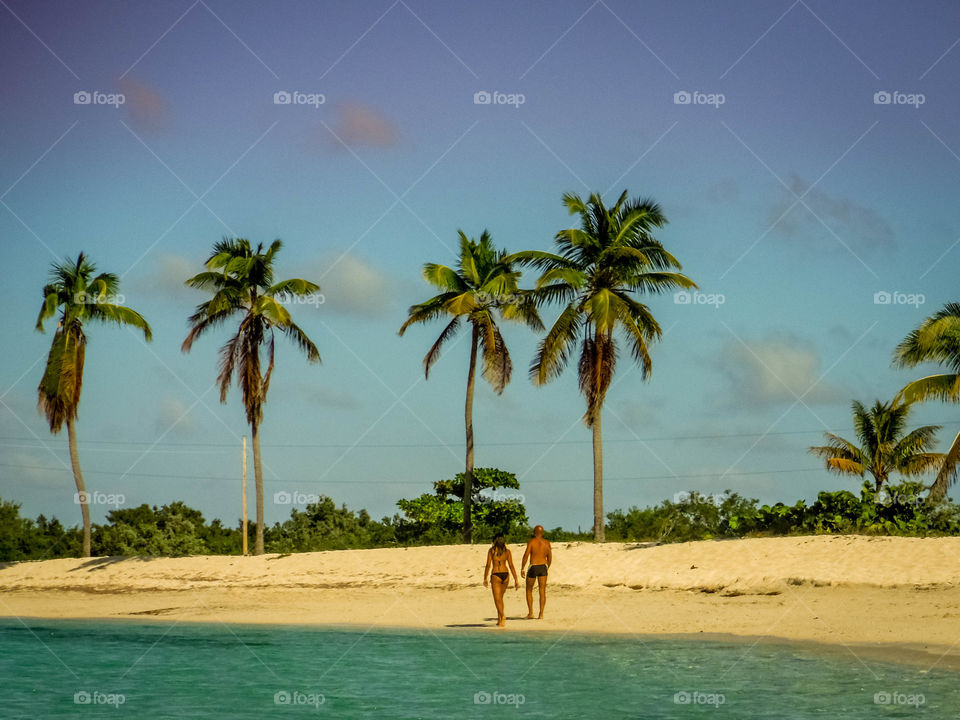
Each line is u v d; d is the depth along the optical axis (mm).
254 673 22000
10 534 58688
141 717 17844
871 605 26422
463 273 47312
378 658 23188
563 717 16547
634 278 40812
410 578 36031
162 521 71938
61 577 42844
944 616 24625
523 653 22922
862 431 52531
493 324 46625
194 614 33688
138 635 29062
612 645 23656
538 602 31156
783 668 20078
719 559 32500
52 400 45500
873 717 15594
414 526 50938
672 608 28641
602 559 34781
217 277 45031
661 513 46938
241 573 40000
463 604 31906
